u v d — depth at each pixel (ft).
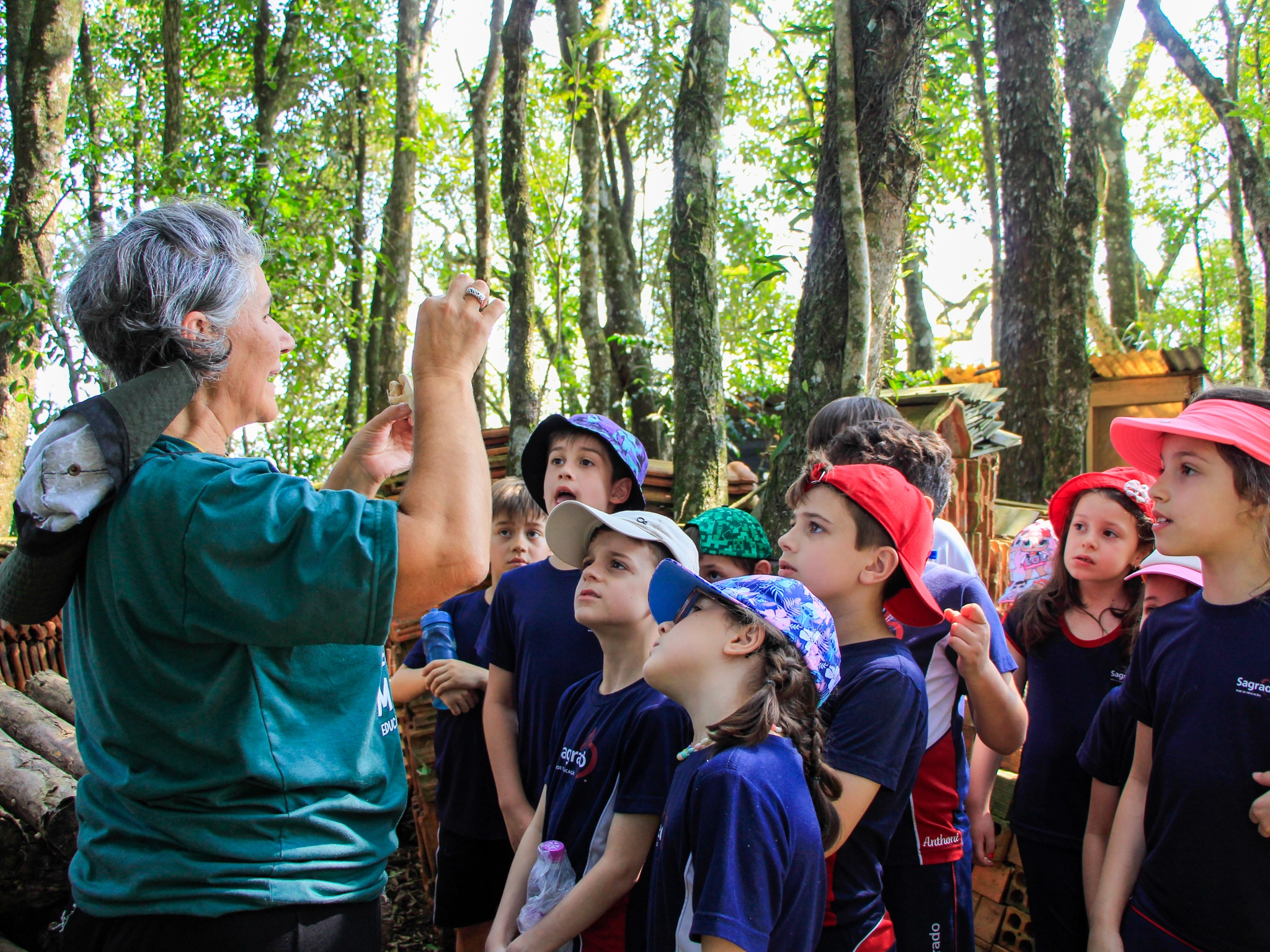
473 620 10.31
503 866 9.16
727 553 8.75
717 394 13.89
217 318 4.74
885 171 11.83
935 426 13.52
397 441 6.83
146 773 4.47
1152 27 25.21
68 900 8.78
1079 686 8.02
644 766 6.23
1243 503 5.80
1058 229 20.79
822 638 5.41
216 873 4.37
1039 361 20.76
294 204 26.76
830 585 6.47
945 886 6.95
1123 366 31.78
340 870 4.71
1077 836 7.74
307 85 36.11
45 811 8.39
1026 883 8.63
